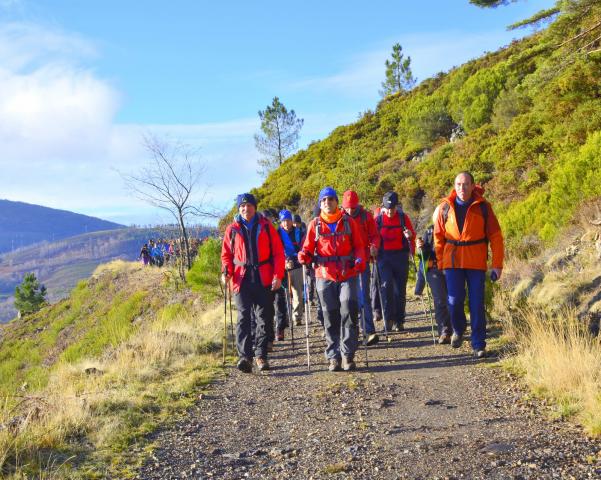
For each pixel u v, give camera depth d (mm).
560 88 16969
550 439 4012
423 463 3771
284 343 8852
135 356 7875
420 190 23156
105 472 3875
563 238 10148
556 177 12406
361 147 33594
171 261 31375
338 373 6562
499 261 6488
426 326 8852
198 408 5520
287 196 34250
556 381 5133
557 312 7336
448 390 5562
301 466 3916
